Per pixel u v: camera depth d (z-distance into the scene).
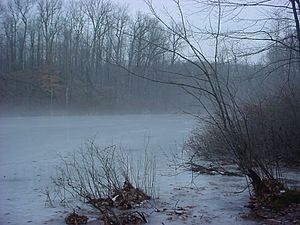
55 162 15.02
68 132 29.72
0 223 7.47
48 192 9.75
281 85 12.70
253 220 7.35
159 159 15.17
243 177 11.32
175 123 40.81
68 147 20.05
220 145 12.68
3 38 63.34
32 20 64.56
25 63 64.50
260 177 8.96
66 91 58.09
